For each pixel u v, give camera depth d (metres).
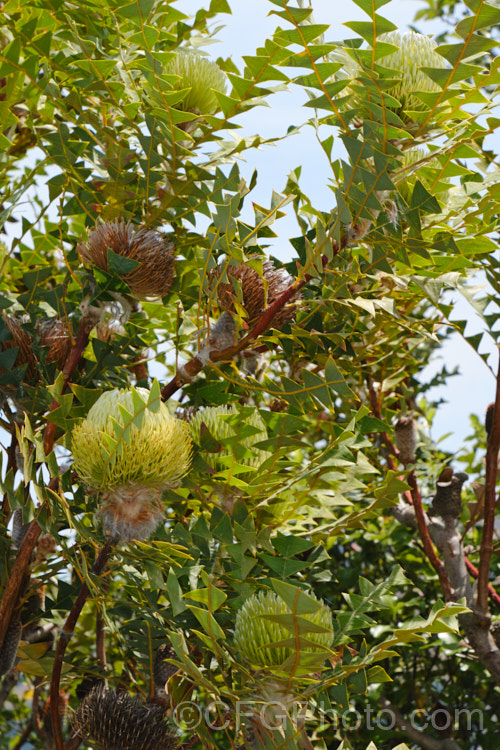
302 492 1.47
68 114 1.46
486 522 1.67
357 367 1.64
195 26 1.56
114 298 1.39
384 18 0.98
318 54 1.05
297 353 1.57
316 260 1.22
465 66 0.99
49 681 1.59
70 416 1.25
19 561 1.29
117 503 1.10
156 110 1.26
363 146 1.11
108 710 1.26
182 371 1.35
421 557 2.41
